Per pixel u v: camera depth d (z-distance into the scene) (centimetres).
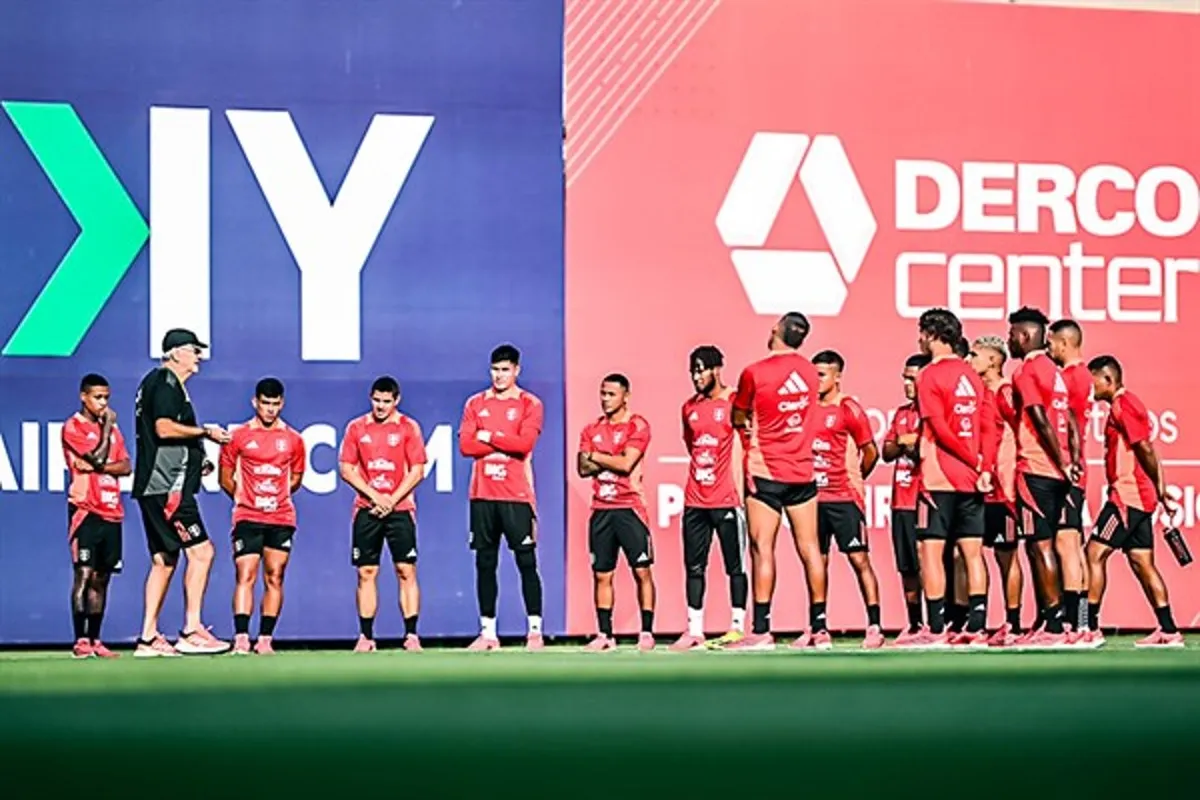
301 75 2628
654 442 2688
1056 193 2809
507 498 2523
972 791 909
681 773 977
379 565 2580
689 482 2527
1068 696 1509
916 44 2773
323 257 2620
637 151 2695
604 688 1619
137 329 2580
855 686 1636
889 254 2756
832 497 2500
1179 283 2842
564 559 2661
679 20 2712
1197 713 1333
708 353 2519
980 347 2527
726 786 924
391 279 2636
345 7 2641
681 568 2678
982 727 1220
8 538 2544
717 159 2716
